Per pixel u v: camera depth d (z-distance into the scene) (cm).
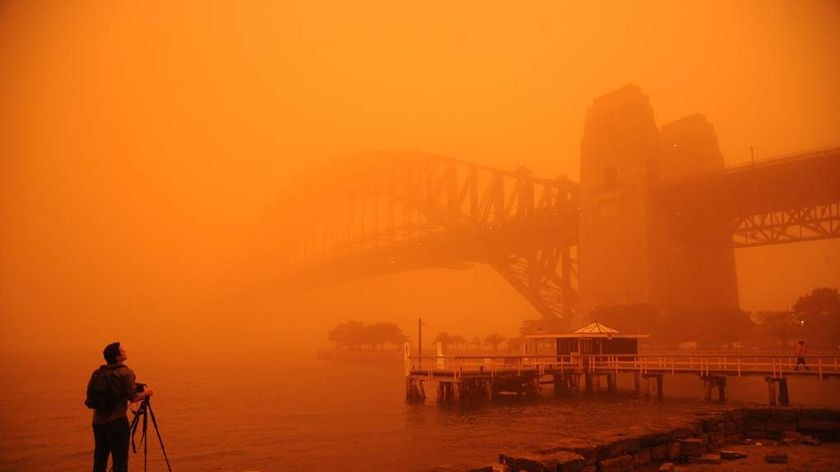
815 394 3862
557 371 3944
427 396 4231
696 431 1455
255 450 2219
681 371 3559
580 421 2758
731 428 1616
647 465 1266
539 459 1037
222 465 1962
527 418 2902
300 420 3009
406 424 2795
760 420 1694
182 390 4803
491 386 3706
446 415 3086
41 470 1977
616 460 1177
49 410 3538
